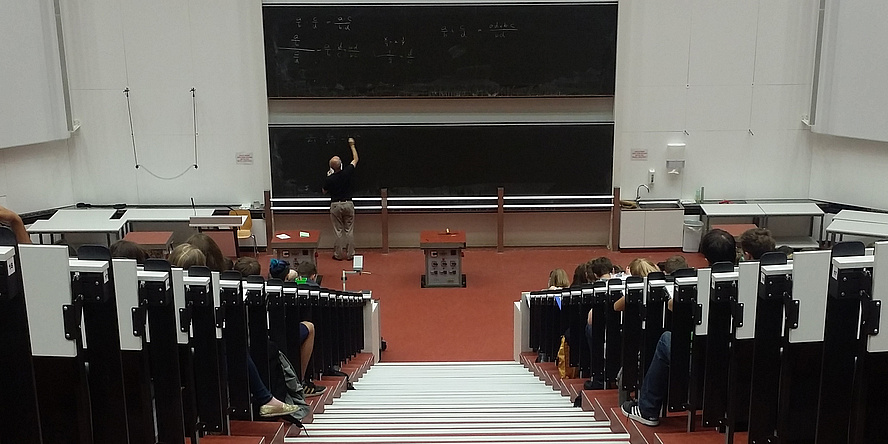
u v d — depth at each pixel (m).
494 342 10.02
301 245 12.07
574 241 14.33
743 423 3.05
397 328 10.50
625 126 13.70
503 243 14.20
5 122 11.96
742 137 13.71
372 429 4.32
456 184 13.79
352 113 13.62
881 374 2.27
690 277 3.47
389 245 14.33
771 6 13.15
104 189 13.73
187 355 3.08
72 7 12.91
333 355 7.13
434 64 13.31
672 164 13.78
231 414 3.72
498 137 13.61
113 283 2.37
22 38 12.12
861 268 2.21
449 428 4.30
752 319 2.90
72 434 2.38
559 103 13.66
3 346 2.02
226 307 3.55
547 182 13.80
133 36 13.12
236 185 13.86
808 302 2.44
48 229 12.51
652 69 13.43
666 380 3.73
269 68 13.24
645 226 13.73
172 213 13.37
